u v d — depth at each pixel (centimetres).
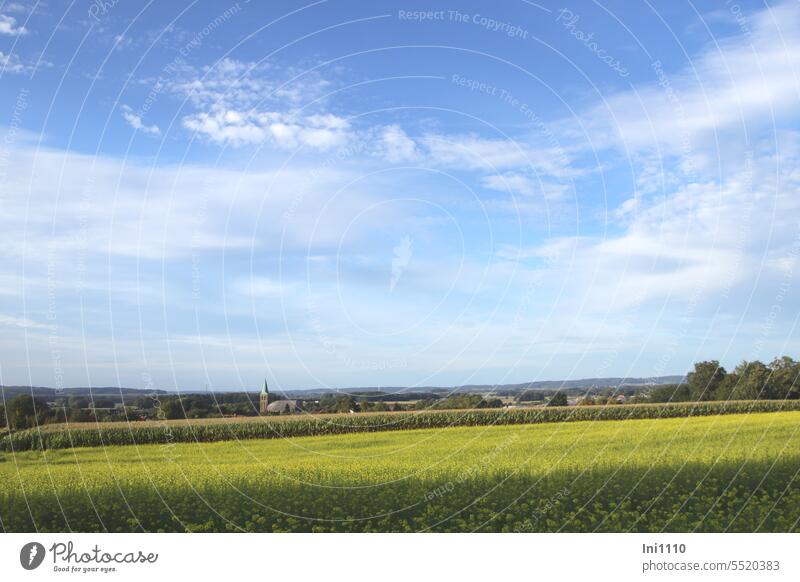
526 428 2067
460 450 1638
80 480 1235
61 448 1712
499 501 1066
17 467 1442
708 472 1163
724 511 1012
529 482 1155
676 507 1024
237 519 1018
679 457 1368
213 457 1638
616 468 1245
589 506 1044
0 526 979
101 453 1678
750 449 1487
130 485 1175
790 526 951
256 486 1171
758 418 2166
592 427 2042
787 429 1870
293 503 1080
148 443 1897
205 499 1089
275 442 1933
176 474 1305
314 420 2167
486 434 1950
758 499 1059
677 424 2059
